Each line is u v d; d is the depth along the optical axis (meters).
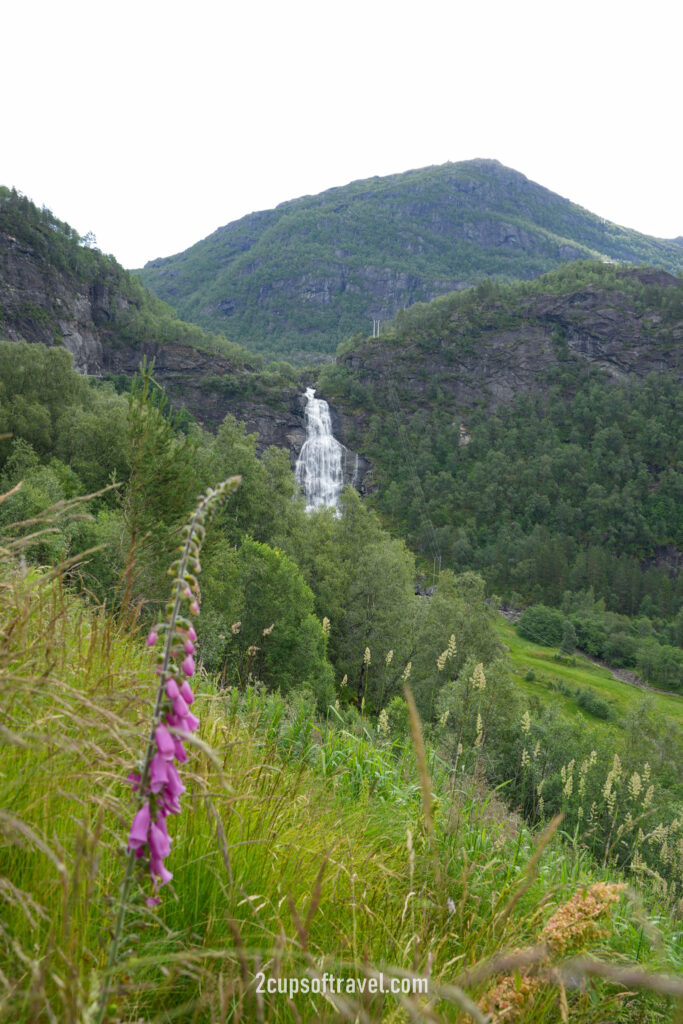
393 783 4.74
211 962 1.91
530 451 190.25
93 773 1.63
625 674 106.75
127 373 166.38
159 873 1.31
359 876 2.61
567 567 142.75
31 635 2.50
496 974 2.15
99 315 171.12
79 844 1.35
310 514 57.56
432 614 39.91
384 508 165.62
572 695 77.69
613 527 167.62
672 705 85.94
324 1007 1.88
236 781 2.67
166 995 1.82
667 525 168.88
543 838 1.70
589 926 2.21
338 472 169.62
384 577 42.81
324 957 1.72
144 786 1.32
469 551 150.75
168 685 1.30
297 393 179.25
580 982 2.40
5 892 1.49
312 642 27.94
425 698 30.45
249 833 2.47
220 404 164.38
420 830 3.63
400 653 38.88
